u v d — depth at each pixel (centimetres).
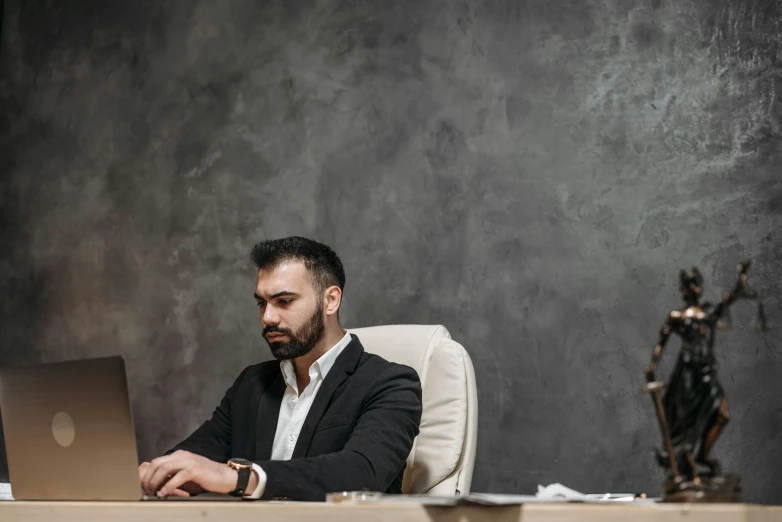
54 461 138
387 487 178
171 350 321
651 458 254
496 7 292
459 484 202
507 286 278
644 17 273
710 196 259
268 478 149
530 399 270
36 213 353
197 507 116
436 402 209
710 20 266
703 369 115
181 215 328
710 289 256
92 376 131
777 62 257
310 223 307
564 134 278
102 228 341
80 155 350
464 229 285
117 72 349
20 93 365
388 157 299
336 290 211
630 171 269
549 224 275
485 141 287
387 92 303
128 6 351
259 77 324
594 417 262
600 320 266
